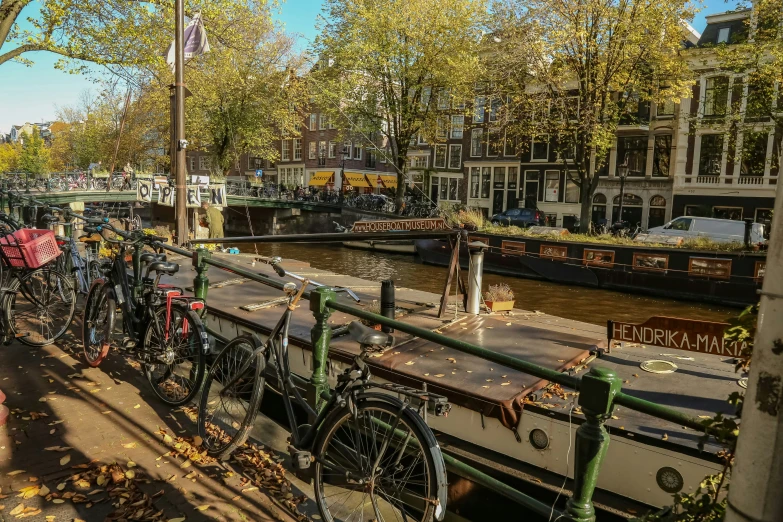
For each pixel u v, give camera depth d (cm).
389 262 2333
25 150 5688
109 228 614
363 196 3425
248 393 350
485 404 329
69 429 369
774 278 122
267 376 335
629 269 1625
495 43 2192
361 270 2084
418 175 3675
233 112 3083
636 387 340
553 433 310
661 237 1725
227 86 2944
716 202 2567
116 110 4075
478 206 3422
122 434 364
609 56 1922
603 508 282
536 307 1442
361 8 2417
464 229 500
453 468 255
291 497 304
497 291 555
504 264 1922
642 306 1469
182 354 396
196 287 470
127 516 280
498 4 2052
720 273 1466
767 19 1886
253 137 3222
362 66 2498
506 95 2262
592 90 2002
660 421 296
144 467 327
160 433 367
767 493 122
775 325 121
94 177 3241
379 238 534
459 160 3562
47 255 546
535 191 3203
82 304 660
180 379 406
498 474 316
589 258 1706
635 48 1889
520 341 421
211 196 1427
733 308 1447
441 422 358
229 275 741
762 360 123
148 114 3988
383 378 382
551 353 393
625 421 298
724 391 332
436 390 352
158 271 429
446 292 495
